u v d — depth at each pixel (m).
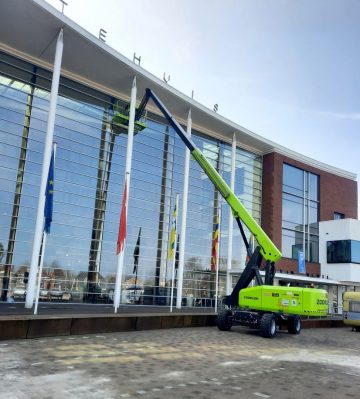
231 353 13.27
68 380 8.34
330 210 41.84
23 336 13.34
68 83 26.48
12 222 22.62
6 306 19.61
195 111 31.25
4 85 23.59
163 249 29.45
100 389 7.83
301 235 39.06
